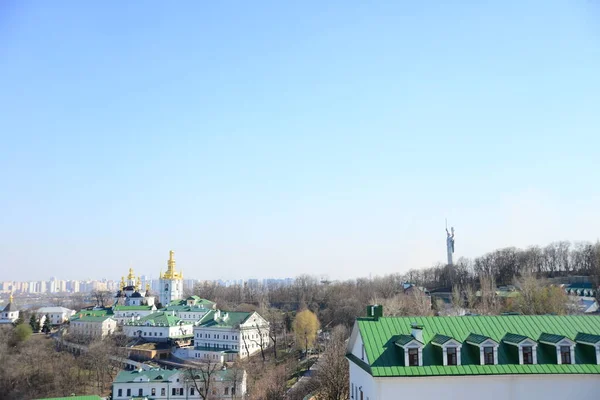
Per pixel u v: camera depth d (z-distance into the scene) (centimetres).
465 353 6331
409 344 6147
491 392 6031
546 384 6081
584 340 6406
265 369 19938
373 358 6244
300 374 17412
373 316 7100
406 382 5981
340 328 19050
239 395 16412
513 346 6356
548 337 6438
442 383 6009
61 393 19412
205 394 16075
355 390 7450
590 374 6069
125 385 16875
